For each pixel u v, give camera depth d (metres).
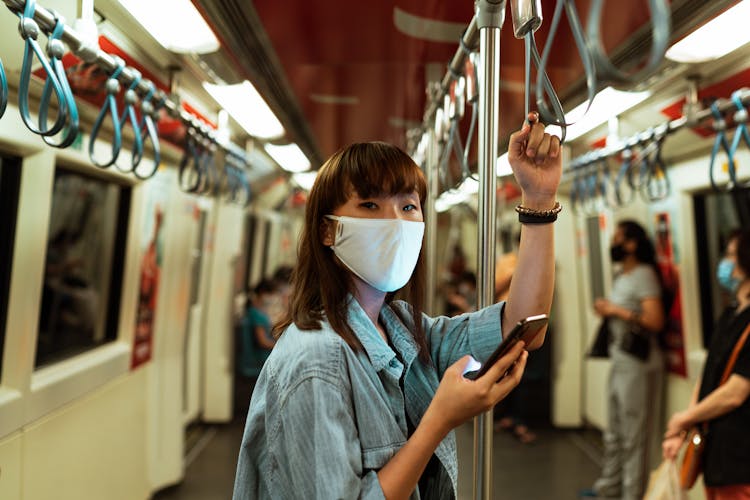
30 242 2.86
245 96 3.55
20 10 1.62
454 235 13.12
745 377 2.85
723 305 4.29
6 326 2.85
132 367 4.36
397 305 1.36
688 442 3.04
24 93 1.65
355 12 2.46
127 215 4.26
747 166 3.47
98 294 4.28
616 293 4.59
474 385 1.00
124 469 4.24
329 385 1.03
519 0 1.15
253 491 1.14
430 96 3.21
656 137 3.27
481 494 1.37
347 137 6.00
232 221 7.00
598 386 6.43
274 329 1.28
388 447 1.06
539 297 1.26
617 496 4.79
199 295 6.85
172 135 4.12
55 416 3.22
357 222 1.14
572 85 3.10
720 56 2.53
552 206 1.26
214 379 7.05
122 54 2.69
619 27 2.29
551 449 6.27
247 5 2.36
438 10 2.46
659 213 4.68
